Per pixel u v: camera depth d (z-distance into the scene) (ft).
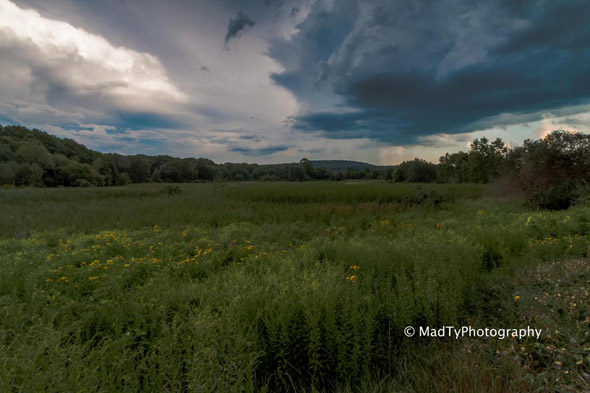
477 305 10.86
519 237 19.31
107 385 5.91
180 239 26.43
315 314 7.79
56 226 36.47
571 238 18.10
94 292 11.36
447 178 249.96
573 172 43.88
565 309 8.73
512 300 10.39
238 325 7.59
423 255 14.35
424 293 9.80
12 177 172.14
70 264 16.34
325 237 26.86
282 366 7.30
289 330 7.84
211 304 9.14
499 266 16.03
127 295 10.87
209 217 41.63
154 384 6.12
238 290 9.75
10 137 251.19
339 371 7.46
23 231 31.86
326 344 7.64
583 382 6.07
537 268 12.67
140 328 8.70
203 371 6.07
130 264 15.64
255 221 40.06
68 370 5.93
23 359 5.80
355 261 15.30
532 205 43.65
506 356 7.53
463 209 48.08
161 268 16.07
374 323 8.54
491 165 171.94
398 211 49.24
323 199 68.59
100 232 31.86
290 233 30.35
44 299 10.12
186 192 98.12
